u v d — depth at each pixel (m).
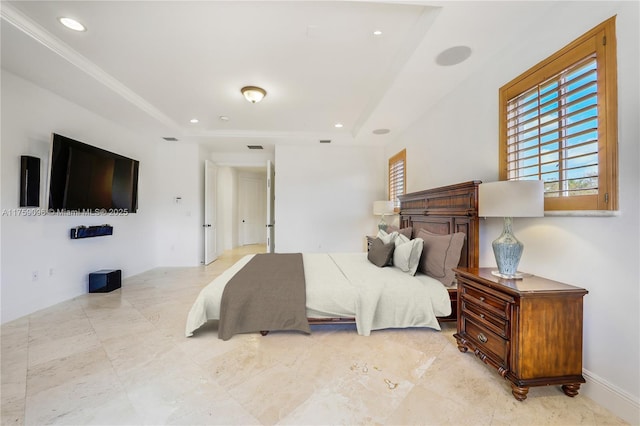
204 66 2.69
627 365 1.33
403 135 4.45
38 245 2.90
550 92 1.75
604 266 1.43
